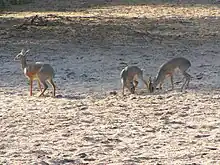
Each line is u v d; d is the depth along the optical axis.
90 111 11.90
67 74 16.36
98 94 13.70
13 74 16.38
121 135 10.11
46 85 13.56
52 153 9.10
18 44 21.80
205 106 12.26
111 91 14.00
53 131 10.41
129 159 8.75
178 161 8.66
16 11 34.84
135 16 31.70
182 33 24.86
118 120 11.15
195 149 9.27
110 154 9.03
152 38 23.31
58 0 41.34
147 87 14.05
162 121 11.05
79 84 15.00
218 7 36.78
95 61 18.44
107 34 24.31
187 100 12.86
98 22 28.48
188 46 21.42
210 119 11.17
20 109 12.14
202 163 8.55
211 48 20.97
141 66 17.56
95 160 8.73
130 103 12.62
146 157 8.85
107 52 20.11
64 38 23.19
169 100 12.88
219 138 9.88
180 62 14.31
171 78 14.34
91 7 37.66
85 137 9.95
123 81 13.64
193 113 11.65
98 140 9.80
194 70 16.86
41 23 27.27
